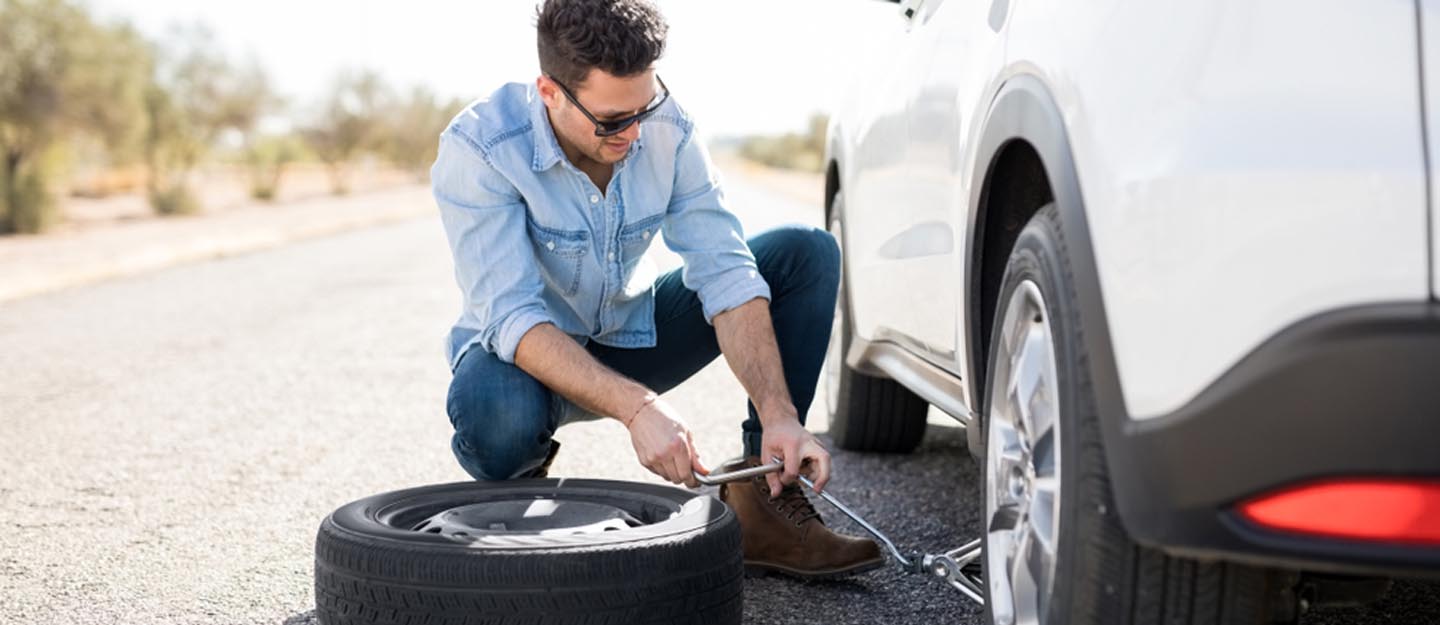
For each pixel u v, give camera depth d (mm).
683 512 2336
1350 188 1316
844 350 3945
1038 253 1821
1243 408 1358
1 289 12039
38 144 25203
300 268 14203
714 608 2211
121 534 3453
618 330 2902
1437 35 1331
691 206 2775
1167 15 1573
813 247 2910
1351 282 1308
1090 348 1589
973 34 2441
